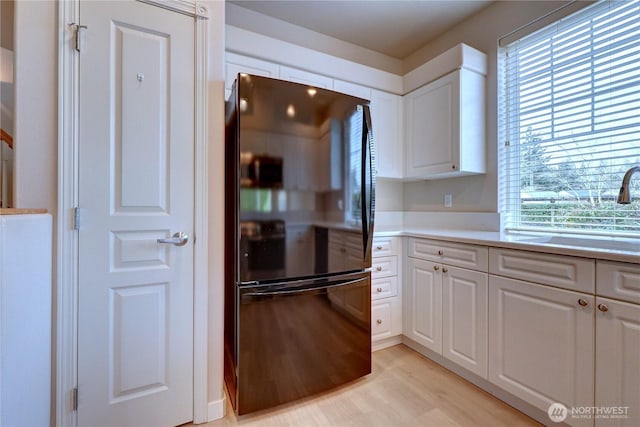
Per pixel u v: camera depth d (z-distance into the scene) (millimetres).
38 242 961
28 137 1085
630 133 1543
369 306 1752
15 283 775
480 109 2184
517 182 2076
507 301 1463
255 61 1963
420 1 2139
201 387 1396
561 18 1798
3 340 700
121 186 1232
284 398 1471
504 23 2102
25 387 843
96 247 1189
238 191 1391
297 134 1522
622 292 1074
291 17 2318
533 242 1512
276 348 1459
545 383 1303
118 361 1237
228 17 2172
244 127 1400
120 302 1237
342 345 1639
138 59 1259
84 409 1175
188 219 1368
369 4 2178
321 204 1586
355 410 1484
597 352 1138
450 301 1781
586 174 1718
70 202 1142
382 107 2475
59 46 1126
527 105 2018
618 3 1591
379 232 2064
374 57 2812
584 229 1724
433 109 2291
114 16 1210
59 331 1122
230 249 1555
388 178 2594
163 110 1310
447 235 1832
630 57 1548
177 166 1342
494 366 1522
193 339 1386
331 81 2240
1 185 1173
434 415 1443
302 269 1539
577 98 1756
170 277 1333
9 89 1227
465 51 2090
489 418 1416
